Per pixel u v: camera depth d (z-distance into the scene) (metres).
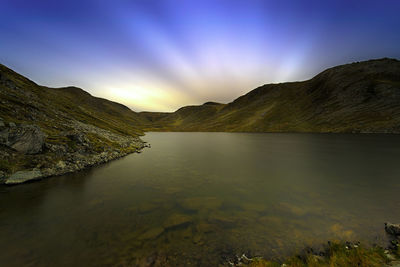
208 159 40.62
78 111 89.88
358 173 27.17
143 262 8.87
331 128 138.38
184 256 9.34
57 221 13.14
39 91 79.19
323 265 8.30
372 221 12.98
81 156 33.25
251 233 11.52
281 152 50.31
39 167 24.98
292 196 18.31
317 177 25.33
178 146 69.75
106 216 13.98
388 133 101.19
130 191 19.91
